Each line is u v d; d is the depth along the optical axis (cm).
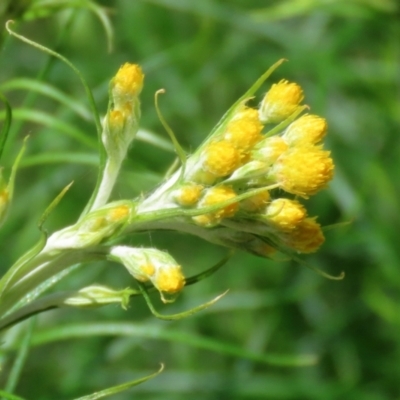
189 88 48
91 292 24
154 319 44
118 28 49
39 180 46
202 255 50
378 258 48
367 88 48
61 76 45
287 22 54
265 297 43
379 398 47
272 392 43
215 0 44
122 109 24
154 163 47
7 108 23
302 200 50
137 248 23
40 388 45
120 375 42
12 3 27
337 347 51
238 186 23
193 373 42
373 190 50
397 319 47
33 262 23
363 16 42
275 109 23
